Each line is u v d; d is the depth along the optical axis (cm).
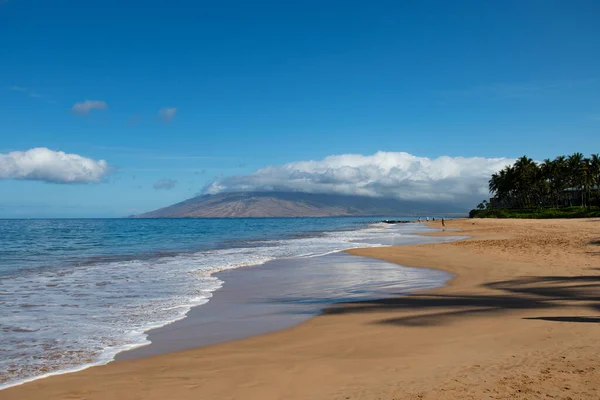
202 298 1388
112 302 1316
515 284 1501
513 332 862
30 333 965
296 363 738
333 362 734
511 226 6538
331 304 1289
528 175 13612
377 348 806
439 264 2223
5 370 731
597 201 11294
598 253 2270
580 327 873
